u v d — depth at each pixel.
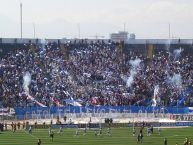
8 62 151.00
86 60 156.12
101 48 163.62
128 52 163.62
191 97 139.12
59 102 132.00
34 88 138.25
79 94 137.25
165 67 156.00
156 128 114.19
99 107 126.06
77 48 162.50
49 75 146.12
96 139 93.44
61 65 152.00
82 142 88.94
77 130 105.00
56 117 121.62
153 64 157.75
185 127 116.00
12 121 119.00
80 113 124.88
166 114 126.94
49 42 163.12
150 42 167.50
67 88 140.12
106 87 142.62
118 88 142.50
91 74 148.38
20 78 142.25
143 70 153.38
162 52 165.38
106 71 151.25
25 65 150.00
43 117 123.69
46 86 140.00
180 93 140.88
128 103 134.75
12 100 130.50
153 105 134.88
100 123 111.88
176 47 167.00
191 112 129.50
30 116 123.38
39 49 159.75
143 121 116.69
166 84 145.88
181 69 154.88
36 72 146.62
